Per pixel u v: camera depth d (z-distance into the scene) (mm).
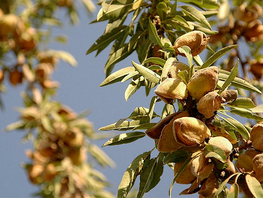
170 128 927
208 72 929
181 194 955
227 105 985
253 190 913
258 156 938
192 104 940
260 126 964
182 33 1112
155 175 1036
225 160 904
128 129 1037
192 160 939
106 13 1104
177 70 960
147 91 1073
